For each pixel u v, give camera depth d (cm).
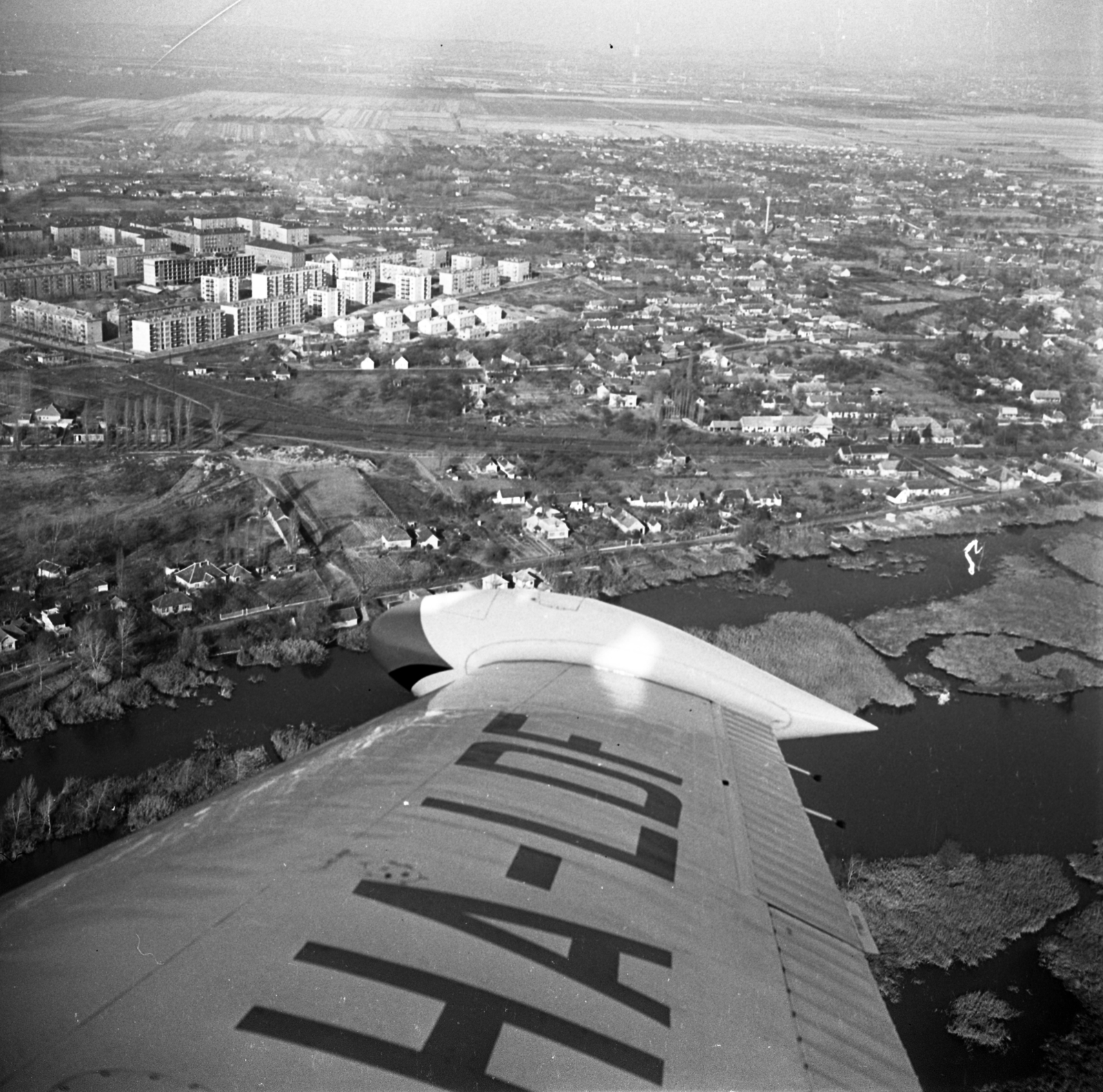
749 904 685
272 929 546
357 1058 465
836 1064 541
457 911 585
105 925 539
